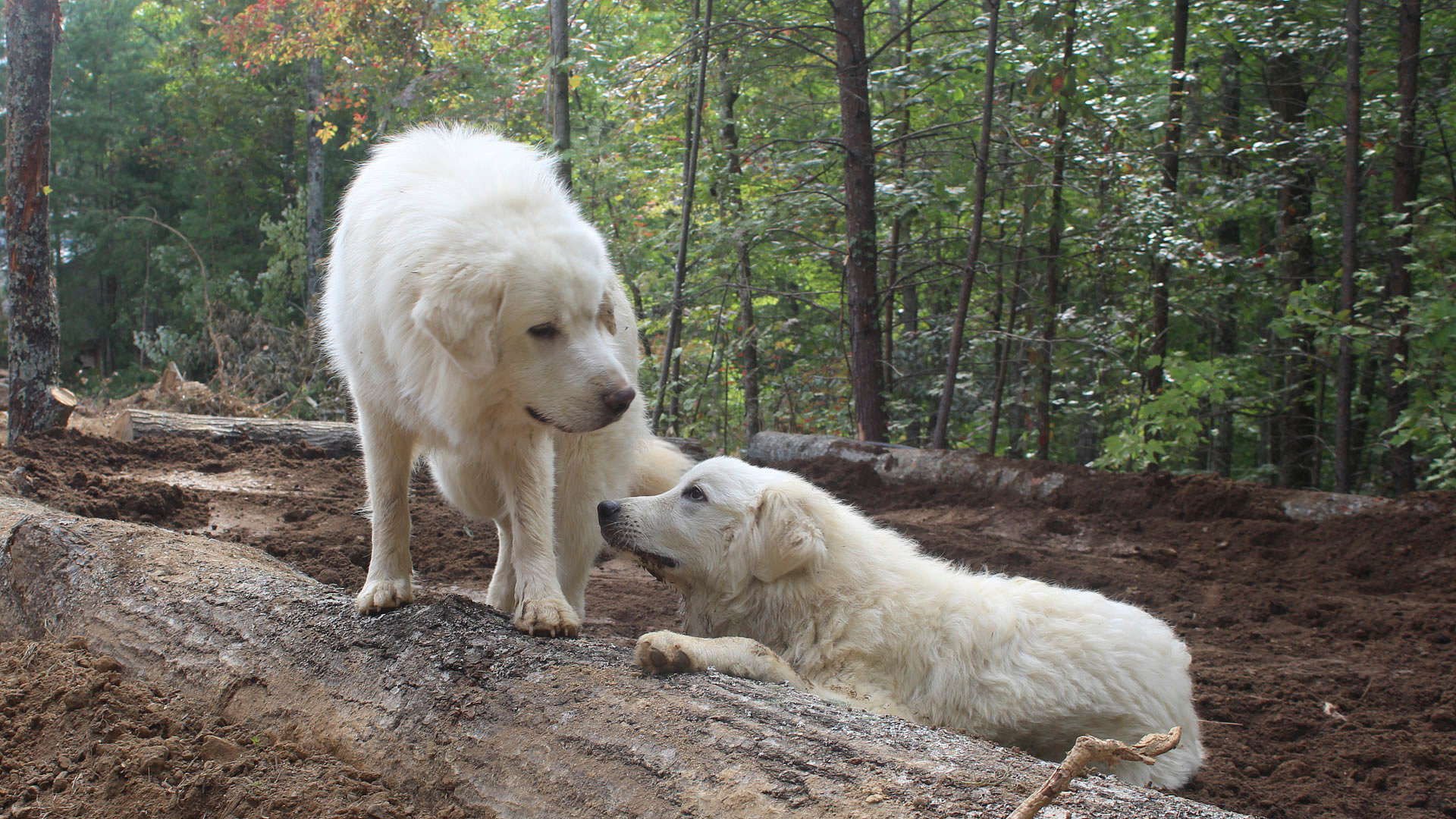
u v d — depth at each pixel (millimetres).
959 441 16359
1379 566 6609
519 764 2436
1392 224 11352
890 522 8453
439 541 6500
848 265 12188
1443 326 8719
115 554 3863
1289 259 12422
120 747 2736
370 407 3334
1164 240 10617
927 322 15773
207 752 2744
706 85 13570
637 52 16094
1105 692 3336
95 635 3529
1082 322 11484
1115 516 8141
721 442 17562
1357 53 10469
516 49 16016
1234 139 11328
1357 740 3930
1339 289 11289
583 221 3582
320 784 2555
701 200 15445
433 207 3045
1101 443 13328
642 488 4664
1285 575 6695
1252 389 13039
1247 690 4547
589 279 3045
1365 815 3346
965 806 1947
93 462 7559
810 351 17625
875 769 2135
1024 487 8797
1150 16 12711
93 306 33656
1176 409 9633
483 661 2799
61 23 8133
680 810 2133
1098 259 11867
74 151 33594
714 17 12742
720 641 2994
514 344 2965
